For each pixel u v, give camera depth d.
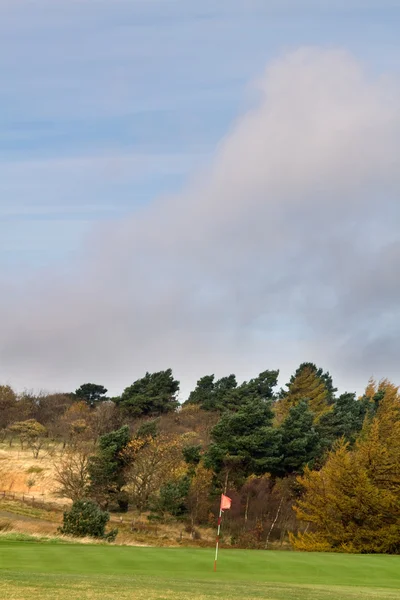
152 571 29.30
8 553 32.22
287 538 76.62
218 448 83.19
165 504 75.75
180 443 96.00
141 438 91.12
